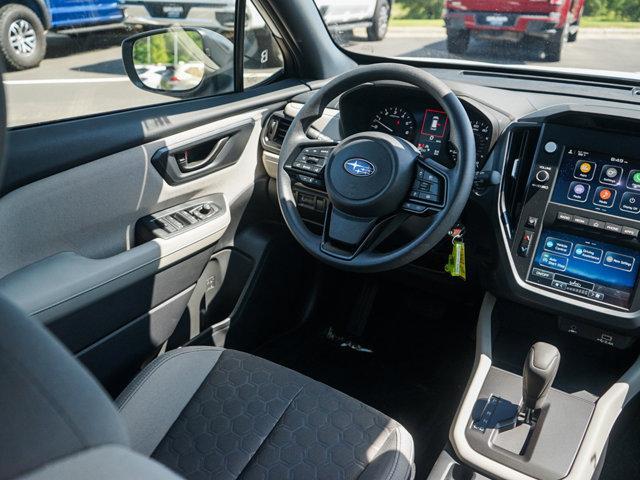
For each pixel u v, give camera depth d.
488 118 1.76
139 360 1.88
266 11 2.19
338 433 1.40
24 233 1.52
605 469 1.96
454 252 1.77
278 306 2.39
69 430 0.61
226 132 2.01
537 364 1.60
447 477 1.66
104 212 1.71
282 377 1.54
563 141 1.73
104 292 1.64
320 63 2.37
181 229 1.86
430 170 1.56
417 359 2.43
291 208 1.72
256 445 1.38
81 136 1.63
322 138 1.91
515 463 1.65
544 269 1.80
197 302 2.08
